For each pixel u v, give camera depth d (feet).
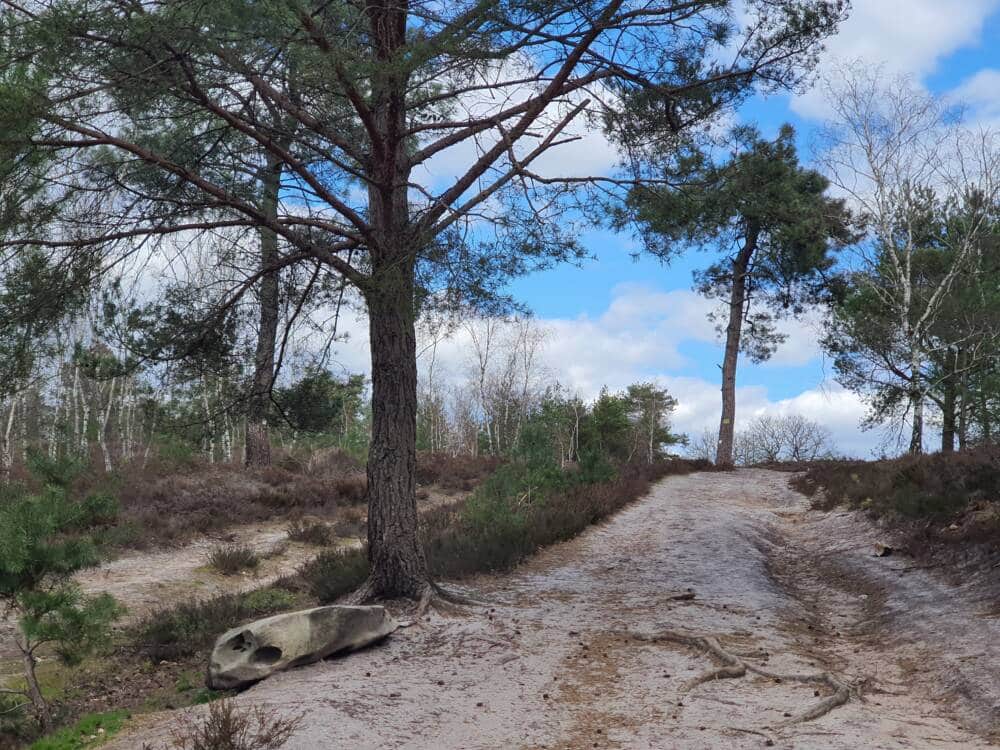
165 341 35.81
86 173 30.42
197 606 40.37
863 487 58.08
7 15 26.58
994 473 43.42
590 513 57.06
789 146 84.74
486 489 54.24
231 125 30.09
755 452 177.06
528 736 20.31
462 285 31.17
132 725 21.48
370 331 35.55
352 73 28.37
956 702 21.95
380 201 35.04
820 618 33.78
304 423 41.32
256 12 26.63
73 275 31.42
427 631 30.32
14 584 26.61
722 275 104.47
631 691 23.89
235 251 36.19
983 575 31.89
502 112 33.47
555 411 163.94
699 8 31.12
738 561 42.88
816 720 20.52
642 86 33.94
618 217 35.22
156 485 67.51
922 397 86.38
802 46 32.73
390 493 34.40
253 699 22.54
